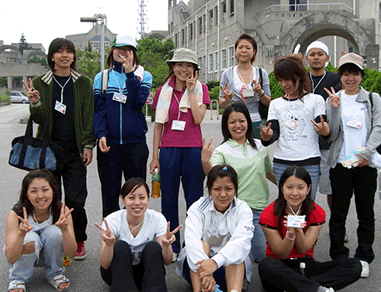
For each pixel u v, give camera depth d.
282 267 3.31
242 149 4.23
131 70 4.23
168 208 4.35
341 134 4.16
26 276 3.56
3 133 16.42
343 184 4.12
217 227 3.58
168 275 3.99
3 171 9.09
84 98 4.32
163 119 4.41
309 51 5.17
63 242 3.56
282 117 4.27
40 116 4.15
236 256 3.30
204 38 43.06
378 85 10.82
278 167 4.27
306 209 3.62
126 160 4.39
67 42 4.15
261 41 30.12
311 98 4.25
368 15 29.25
